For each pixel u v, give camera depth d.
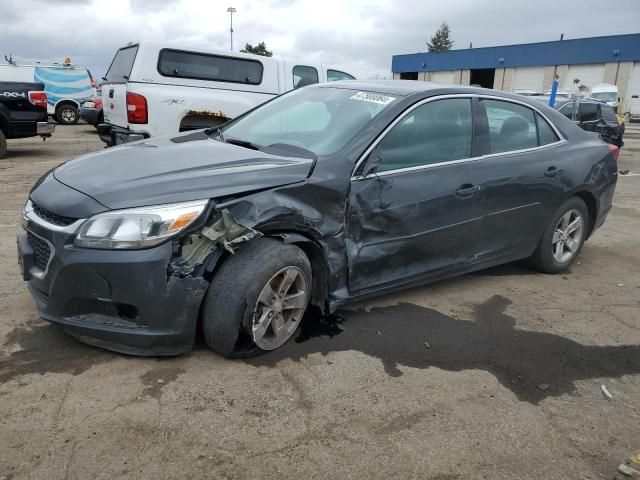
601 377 3.30
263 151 3.69
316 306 3.64
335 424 2.69
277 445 2.52
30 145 14.54
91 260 2.80
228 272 3.01
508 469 2.46
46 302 3.08
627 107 40.50
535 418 2.85
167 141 4.02
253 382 2.99
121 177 3.11
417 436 2.65
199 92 9.04
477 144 4.21
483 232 4.26
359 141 3.58
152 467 2.34
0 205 7.01
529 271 5.11
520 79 46.59
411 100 3.87
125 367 3.05
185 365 3.10
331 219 3.37
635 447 2.66
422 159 3.85
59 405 2.70
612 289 4.76
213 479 2.30
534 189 4.51
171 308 2.89
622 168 13.38
